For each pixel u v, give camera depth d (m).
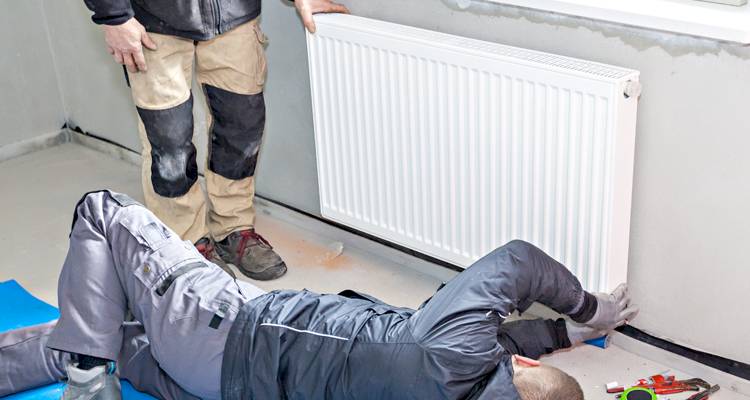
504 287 1.93
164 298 2.09
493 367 1.85
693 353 2.41
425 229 2.72
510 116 2.36
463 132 2.48
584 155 2.26
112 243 2.15
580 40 2.31
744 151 2.13
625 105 2.18
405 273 2.97
